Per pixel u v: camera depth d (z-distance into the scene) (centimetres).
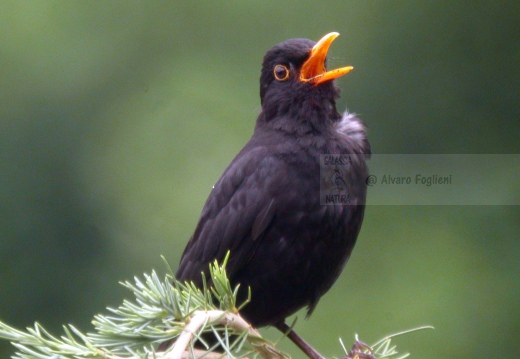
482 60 1352
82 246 1388
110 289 1366
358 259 1294
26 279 1364
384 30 1379
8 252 1373
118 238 1384
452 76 1356
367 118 1359
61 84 1477
